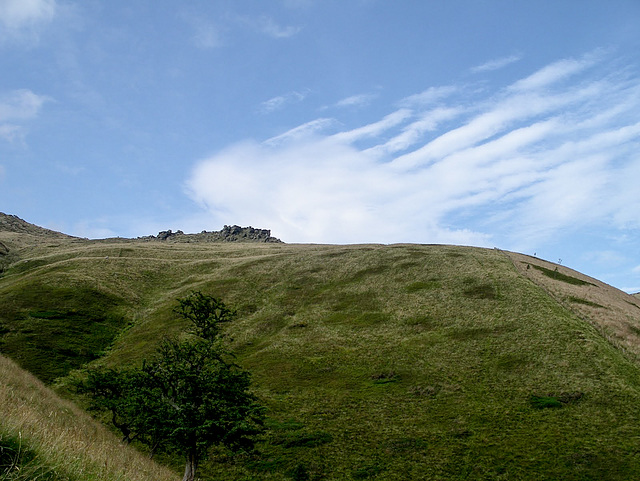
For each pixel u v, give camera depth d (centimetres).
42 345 5125
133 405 2403
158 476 1778
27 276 7912
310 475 2755
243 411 2409
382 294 6469
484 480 2572
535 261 8725
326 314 5975
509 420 3198
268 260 8969
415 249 9144
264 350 5009
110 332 5888
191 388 2361
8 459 732
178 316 6084
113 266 8500
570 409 3259
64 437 997
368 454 2947
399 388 3888
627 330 4847
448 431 3139
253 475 2814
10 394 1521
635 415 3091
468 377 3941
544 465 2650
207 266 9100
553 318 4881
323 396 3856
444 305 5747
